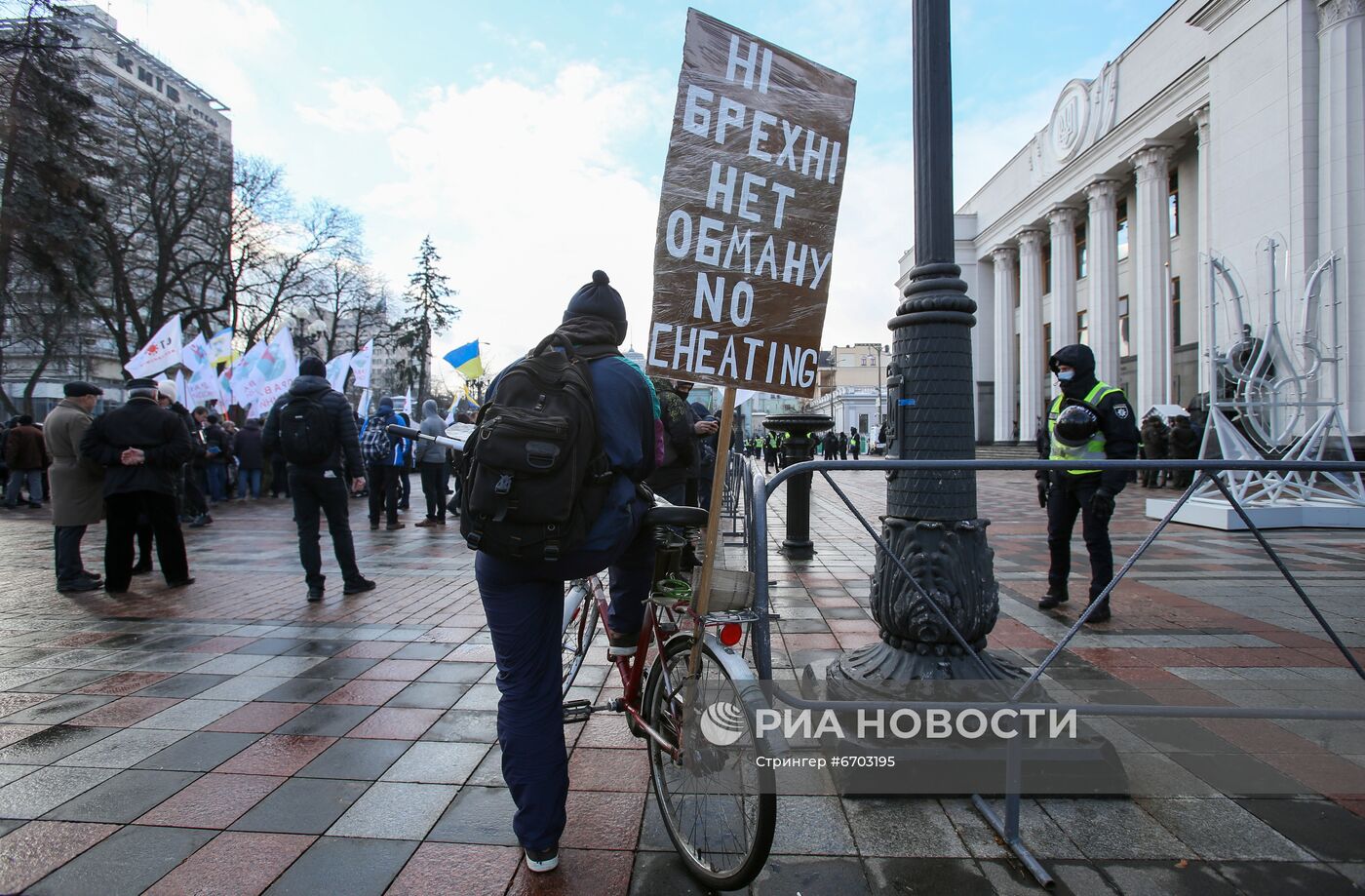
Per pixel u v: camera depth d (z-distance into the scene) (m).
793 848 2.25
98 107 19.66
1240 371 10.46
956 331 2.88
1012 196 38.25
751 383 2.29
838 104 2.39
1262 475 9.55
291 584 6.16
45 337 21.53
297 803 2.51
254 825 2.37
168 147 25.53
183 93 48.72
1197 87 24.17
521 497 1.87
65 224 18.33
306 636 4.54
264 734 3.07
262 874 2.11
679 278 2.23
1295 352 13.03
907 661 2.82
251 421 14.45
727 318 2.28
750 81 2.30
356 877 2.10
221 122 52.69
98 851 2.22
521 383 1.98
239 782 2.66
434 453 10.34
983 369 42.94
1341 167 16.62
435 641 4.43
